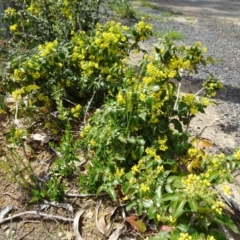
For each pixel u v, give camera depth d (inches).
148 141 109.1
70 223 102.0
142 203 92.1
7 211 104.7
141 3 432.8
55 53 129.6
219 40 297.9
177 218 82.4
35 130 133.6
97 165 106.3
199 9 435.8
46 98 133.5
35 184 111.5
